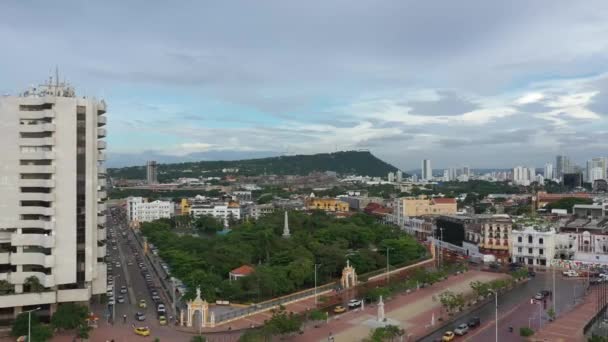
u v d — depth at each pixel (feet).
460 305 551.59
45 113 506.89
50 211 503.20
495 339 455.22
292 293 619.26
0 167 501.97
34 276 499.51
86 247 520.01
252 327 487.20
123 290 644.69
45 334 431.84
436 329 489.26
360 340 452.76
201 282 593.83
